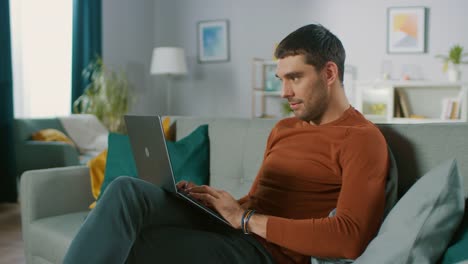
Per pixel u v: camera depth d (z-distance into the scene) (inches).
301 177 50.8
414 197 39.7
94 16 201.2
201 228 52.9
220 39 236.5
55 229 67.7
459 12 197.2
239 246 48.4
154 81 248.2
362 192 43.4
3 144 158.7
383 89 193.0
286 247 44.5
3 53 158.4
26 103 176.7
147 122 50.1
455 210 37.9
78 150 164.6
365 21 210.4
